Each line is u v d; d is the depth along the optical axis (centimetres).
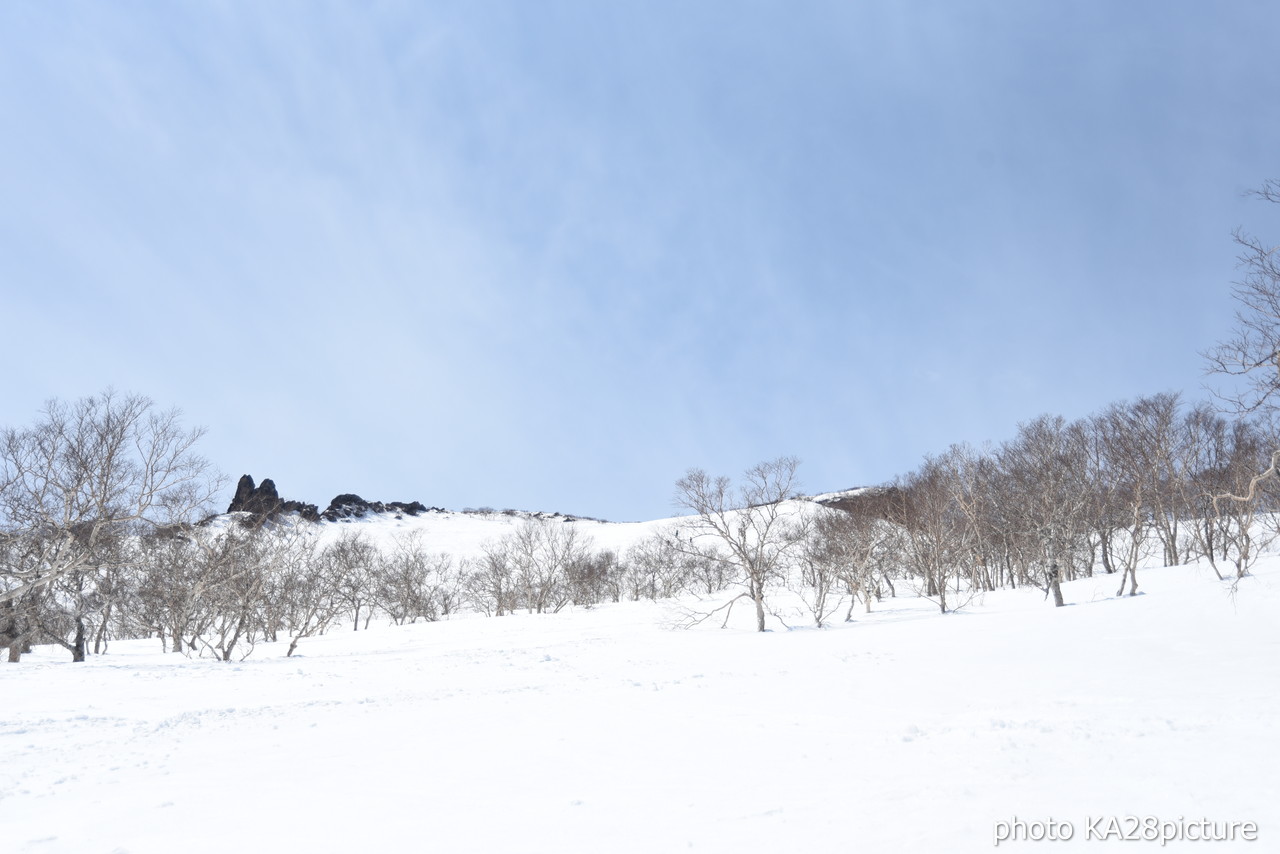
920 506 5153
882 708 1336
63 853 728
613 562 9662
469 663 2902
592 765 996
